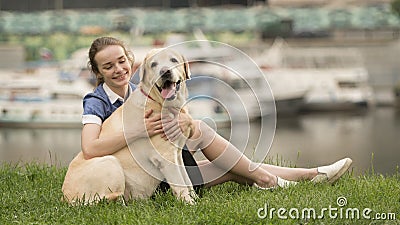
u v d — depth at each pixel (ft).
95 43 22.74
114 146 21.66
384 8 118.01
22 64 102.22
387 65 109.60
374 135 57.93
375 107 85.71
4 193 24.80
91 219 20.44
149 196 22.26
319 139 55.62
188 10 118.52
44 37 113.80
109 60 22.43
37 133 61.16
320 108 80.48
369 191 23.26
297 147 50.55
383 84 104.01
